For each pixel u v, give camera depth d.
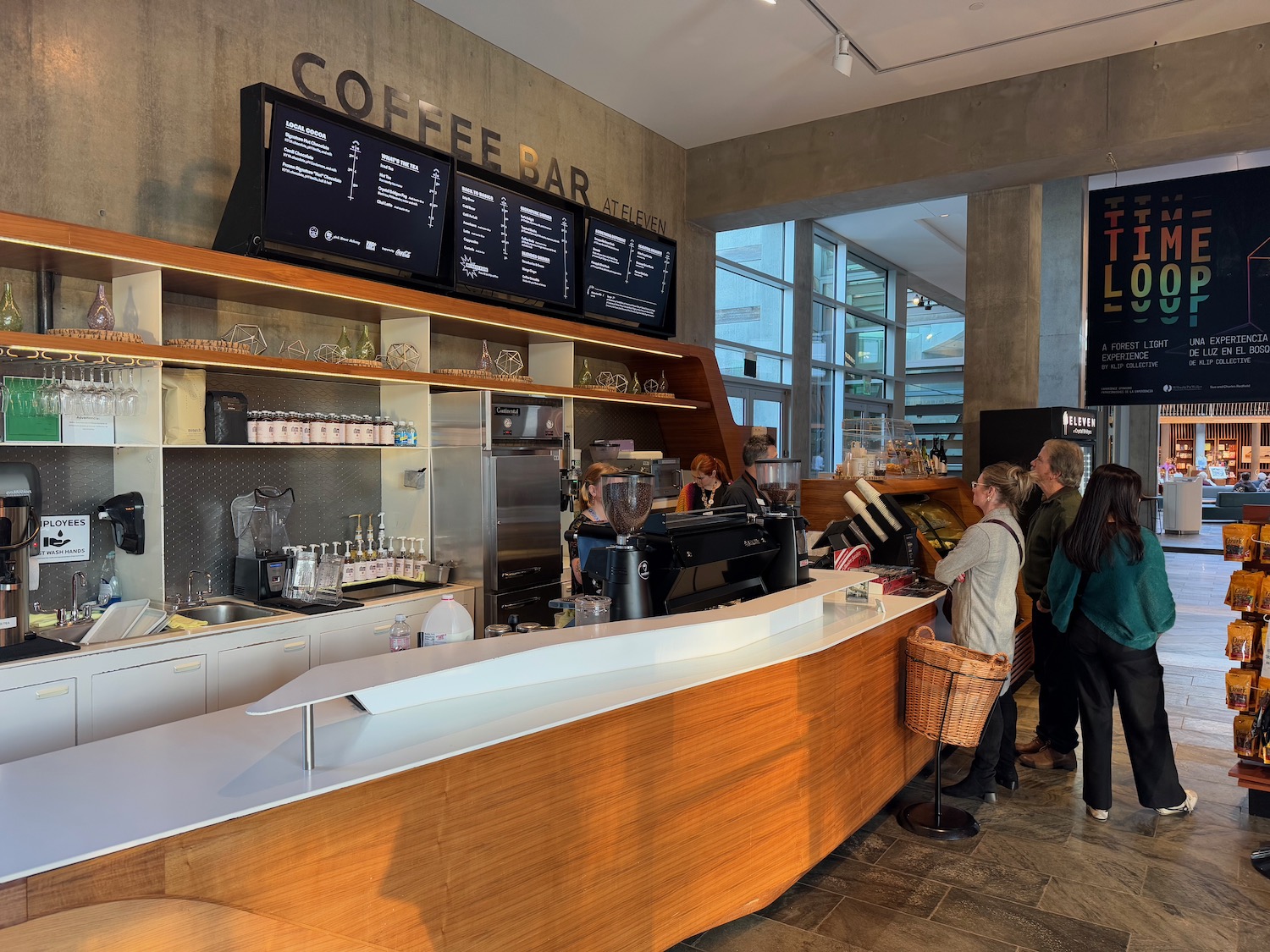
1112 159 5.95
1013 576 3.71
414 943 1.81
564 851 2.13
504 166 5.64
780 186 7.02
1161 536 15.03
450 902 1.87
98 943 1.37
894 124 6.52
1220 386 5.79
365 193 4.14
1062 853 3.33
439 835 1.85
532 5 5.08
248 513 4.24
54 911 1.32
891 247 11.95
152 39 3.81
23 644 3.02
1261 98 5.28
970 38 5.49
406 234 4.38
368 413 4.94
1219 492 18.41
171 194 3.88
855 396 12.04
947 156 6.30
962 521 6.18
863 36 5.46
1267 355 5.65
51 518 3.52
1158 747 3.59
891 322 13.06
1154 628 3.51
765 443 4.64
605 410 6.50
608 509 2.74
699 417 6.71
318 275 3.91
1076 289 8.06
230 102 4.12
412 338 4.66
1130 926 2.81
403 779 1.78
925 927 2.80
